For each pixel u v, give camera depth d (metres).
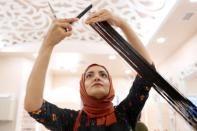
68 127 0.58
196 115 0.37
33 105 0.49
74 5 1.94
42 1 1.91
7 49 2.57
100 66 0.64
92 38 2.51
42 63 0.48
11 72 2.73
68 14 2.04
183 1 1.64
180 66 2.37
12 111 2.57
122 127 0.56
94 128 0.55
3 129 2.55
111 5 1.92
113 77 3.40
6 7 2.00
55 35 0.47
